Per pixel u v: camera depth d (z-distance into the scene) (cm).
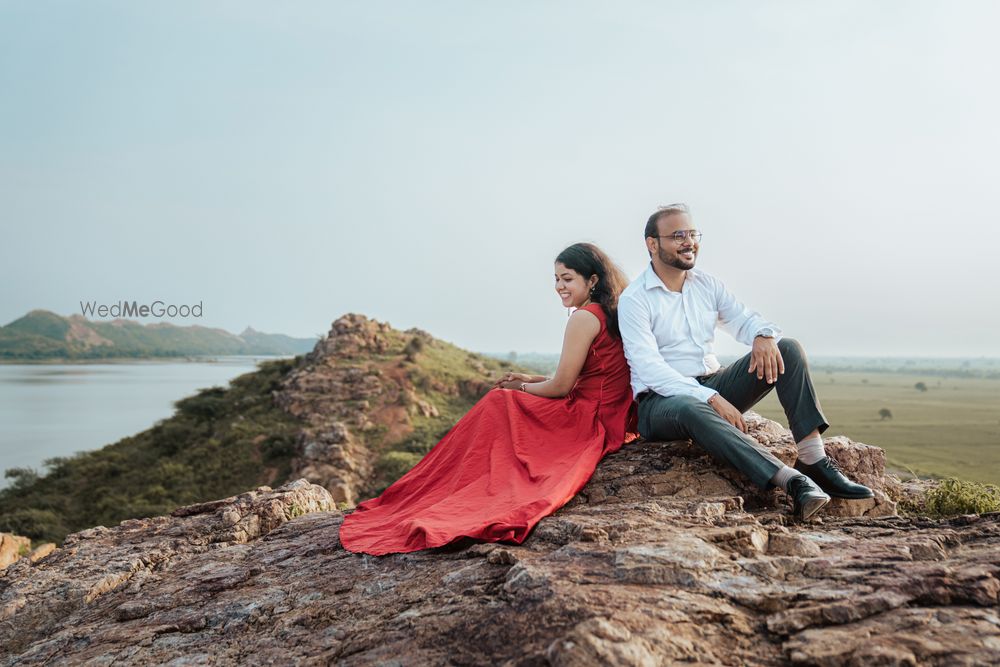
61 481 4872
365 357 6544
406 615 303
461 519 404
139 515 4031
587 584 279
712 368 486
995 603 248
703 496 404
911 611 245
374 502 515
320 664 286
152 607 394
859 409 9988
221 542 520
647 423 457
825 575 281
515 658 244
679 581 277
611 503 408
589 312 477
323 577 385
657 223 459
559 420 479
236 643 327
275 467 4584
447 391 6172
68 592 444
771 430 498
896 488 556
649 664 218
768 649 238
